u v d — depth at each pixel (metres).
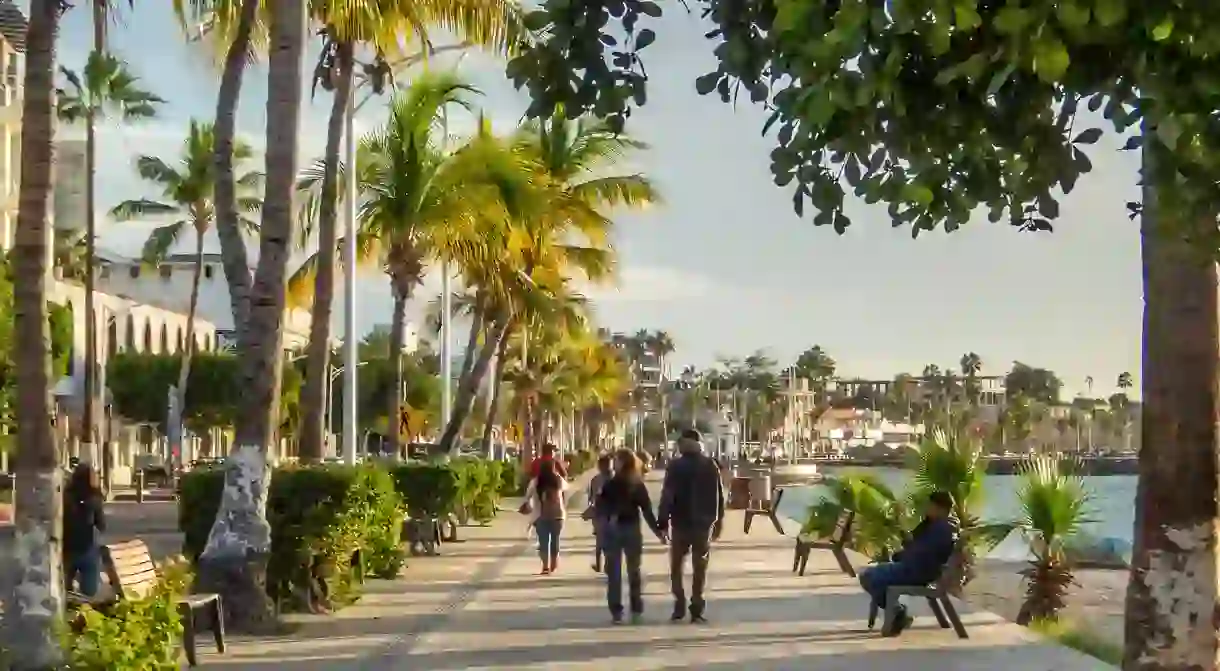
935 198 5.08
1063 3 4.13
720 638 13.35
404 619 14.44
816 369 196.50
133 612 8.62
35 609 8.05
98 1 11.43
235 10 17.11
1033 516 16.88
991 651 12.65
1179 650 7.61
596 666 11.64
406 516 21.09
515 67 5.90
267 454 13.52
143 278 95.00
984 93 4.77
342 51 20.98
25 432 8.22
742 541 27.19
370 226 25.67
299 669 11.28
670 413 178.75
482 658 12.01
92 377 45.12
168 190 61.28
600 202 36.41
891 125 4.83
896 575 13.70
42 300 8.34
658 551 24.80
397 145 25.08
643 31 5.86
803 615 15.21
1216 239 4.77
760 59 5.35
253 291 13.62
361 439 78.38
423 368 99.31
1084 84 4.55
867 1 4.36
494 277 31.56
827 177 5.12
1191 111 4.33
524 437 66.25
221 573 13.18
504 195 25.98
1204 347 7.59
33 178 8.34
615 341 153.12
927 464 18.77
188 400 65.56
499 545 25.89
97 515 15.13
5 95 50.19
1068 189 4.97
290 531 14.48
